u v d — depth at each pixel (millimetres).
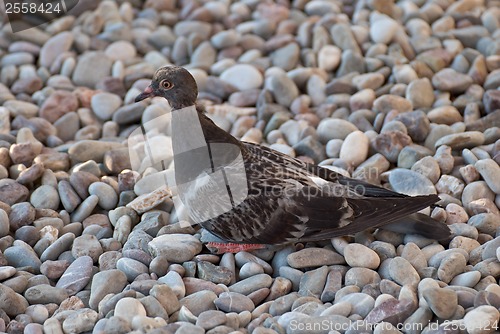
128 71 13883
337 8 15383
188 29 15109
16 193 10352
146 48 14781
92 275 9039
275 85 12906
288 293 8883
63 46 14172
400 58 13523
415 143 11672
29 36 14438
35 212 10125
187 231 9836
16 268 9203
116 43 14461
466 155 10758
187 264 9148
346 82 13000
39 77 13633
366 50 14086
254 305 8625
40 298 8641
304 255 9109
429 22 14961
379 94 12883
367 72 13562
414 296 8312
